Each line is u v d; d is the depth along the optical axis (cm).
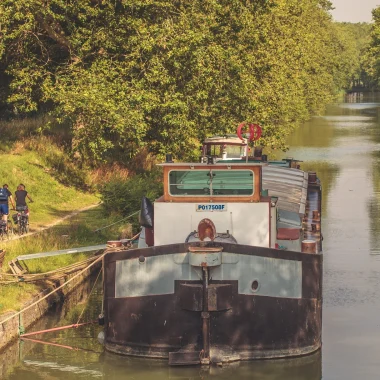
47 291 2848
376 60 16138
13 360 2414
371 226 4400
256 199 2344
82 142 4594
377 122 13800
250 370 2245
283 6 7694
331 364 2323
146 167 5616
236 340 2239
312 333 2308
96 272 3419
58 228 3816
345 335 2588
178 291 2228
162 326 2258
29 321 2664
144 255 2258
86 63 4772
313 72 13312
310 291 2289
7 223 3650
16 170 4869
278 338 2264
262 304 2241
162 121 4522
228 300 2209
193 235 2311
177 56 4378
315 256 2288
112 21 4603
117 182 4328
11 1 4406
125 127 4372
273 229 2403
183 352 2239
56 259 3134
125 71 4534
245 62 4897
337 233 4225
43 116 6262
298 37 8894
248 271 2220
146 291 2264
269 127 5269
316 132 11512
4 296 2642
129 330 2295
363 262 3569
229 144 4166
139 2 4456
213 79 4572
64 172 5153
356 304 2936
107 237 3612
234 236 2353
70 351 2455
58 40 4875
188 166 2342
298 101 8688
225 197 2352
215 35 4712
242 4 4800
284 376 2256
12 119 6469
